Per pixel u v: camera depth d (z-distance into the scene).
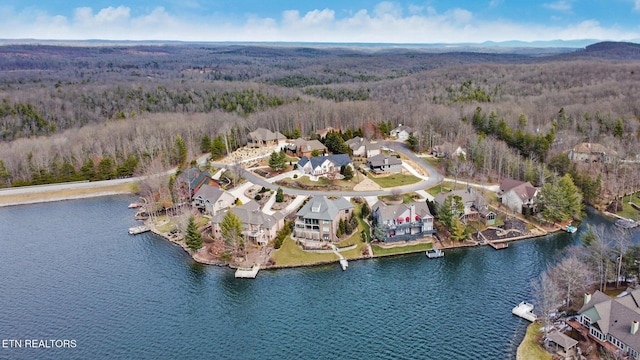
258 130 189.75
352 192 128.25
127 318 76.88
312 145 167.38
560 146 156.25
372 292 83.44
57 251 104.06
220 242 102.50
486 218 108.69
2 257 101.38
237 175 139.88
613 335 62.12
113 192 150.62
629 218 112.31
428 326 72.88
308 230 102.69
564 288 76.44
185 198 128.75
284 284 86.88
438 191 127.25
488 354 65.69
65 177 157.12
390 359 65.62
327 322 75.00
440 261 94.31
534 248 98.69
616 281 78.19
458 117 196.75
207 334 72.56
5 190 148.25
